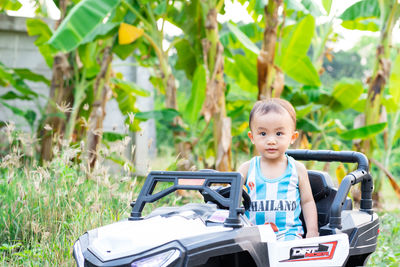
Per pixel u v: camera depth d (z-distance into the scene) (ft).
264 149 10.69
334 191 11.65
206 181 9.32
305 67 26.13
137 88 30.55
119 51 26.20
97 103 25.82
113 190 14.96
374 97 24.63
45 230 14.74
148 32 28.48
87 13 19.88
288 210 10.77
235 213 8.75
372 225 11.63
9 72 28.45
